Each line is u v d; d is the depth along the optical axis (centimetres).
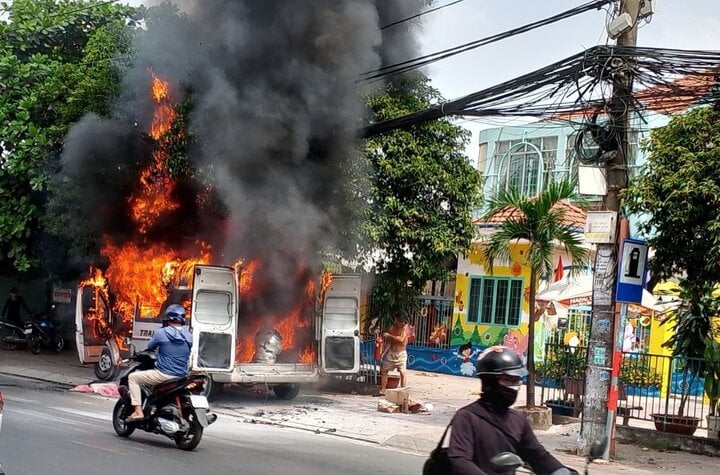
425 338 2306
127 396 1015
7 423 1059
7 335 2277
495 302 2166
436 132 1645
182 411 979
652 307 1783
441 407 1555
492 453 450
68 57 2084
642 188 1162
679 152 1156
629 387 1362
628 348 1866
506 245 1348
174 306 1011
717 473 1065
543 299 1875
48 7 2133
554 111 1160
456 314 2234
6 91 1941
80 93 1709
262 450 1023
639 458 1138
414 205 1627
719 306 1309
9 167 1856
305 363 1502
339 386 1752
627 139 1130
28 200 1956
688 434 1237
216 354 1381
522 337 2097
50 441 950
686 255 1167
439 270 1703
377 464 989
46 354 2220
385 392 1497
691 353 1296
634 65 1081
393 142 1594
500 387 457
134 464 855
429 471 491
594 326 1128
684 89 1091
